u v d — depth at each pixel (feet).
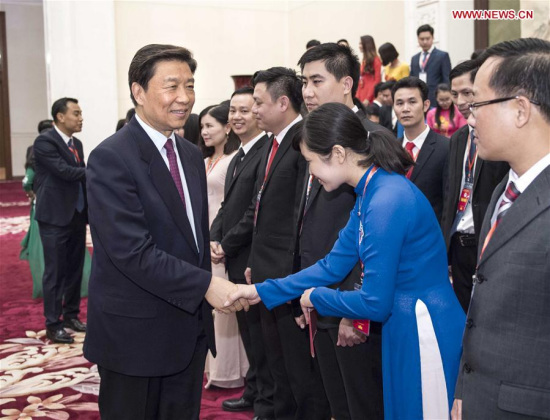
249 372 10.77
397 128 17.95
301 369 9.35
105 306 6.84
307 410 9.45
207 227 7.71
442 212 10.84
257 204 9.71
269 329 9.75
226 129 12.09
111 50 34.14
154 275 6.59
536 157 4.74
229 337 11.59
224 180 12.00
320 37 35.60
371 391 7.64
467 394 5.00
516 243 4.69
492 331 4.80
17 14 53.88
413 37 27.02
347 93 8.57
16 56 54.24
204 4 36.83
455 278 10.20
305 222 8.24
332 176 6.66
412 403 6.38
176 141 7.59
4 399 11.23
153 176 6.86
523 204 4.70
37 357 13.60
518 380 4.65
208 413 10.62
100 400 7.16
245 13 37.81
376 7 30.68
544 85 4.61
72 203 14.89
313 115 6.66
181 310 7.01
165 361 6.90
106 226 6.60
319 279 7.23
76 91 33.78
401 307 6.44
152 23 35.73
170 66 6.81
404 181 6.47
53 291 14.69
